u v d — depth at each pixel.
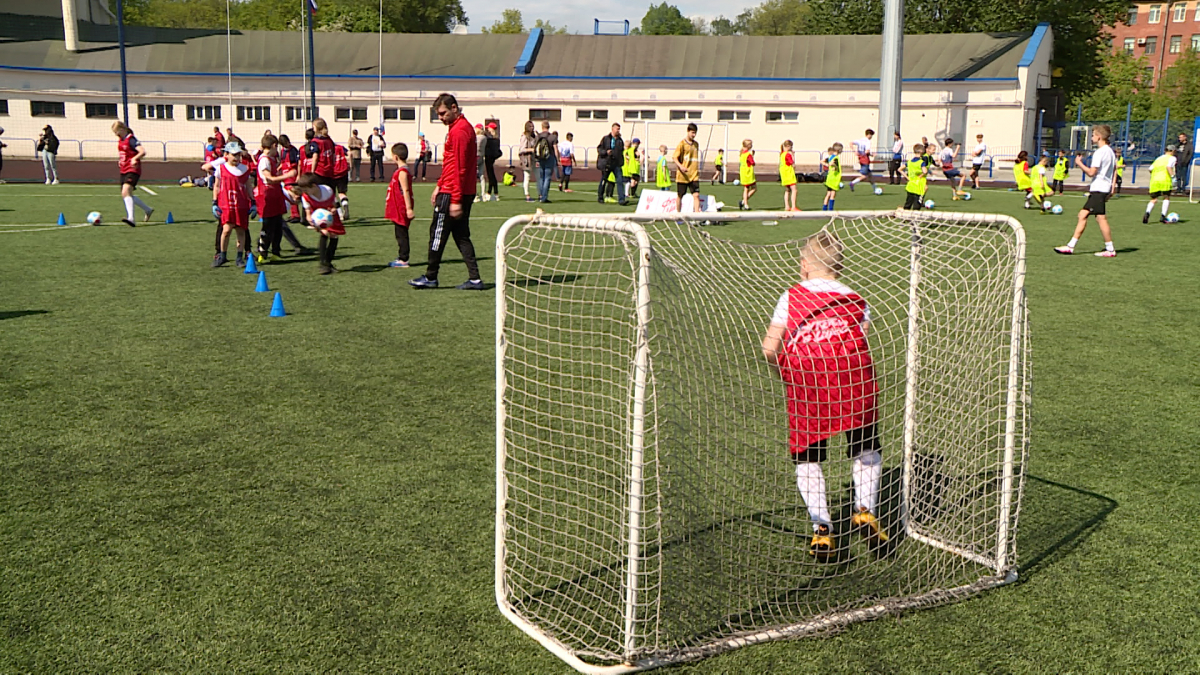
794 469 4.31
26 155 39.75
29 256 11.53
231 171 10.71
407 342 7.19
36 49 41.09
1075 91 46.62
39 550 3.67
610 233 3.45
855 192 26.11
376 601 3.30
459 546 3.74
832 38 43.03
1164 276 10.88
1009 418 3.61
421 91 41.44
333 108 41.53
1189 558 3.70
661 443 3.66
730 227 13.67
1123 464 4.76
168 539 3.78
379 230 15.05
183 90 40.91
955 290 4.07
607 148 20.27
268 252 11.47
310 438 5.00
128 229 14.70
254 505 4.12
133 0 75.25
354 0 58.00
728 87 40.94
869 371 3.64
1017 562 3.69
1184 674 2.90
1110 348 7.30
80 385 5.98
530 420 5.27
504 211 18.38
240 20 65.44
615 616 3.21
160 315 8.16
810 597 3.38
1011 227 3.64
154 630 3.10
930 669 2.92
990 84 38.25
